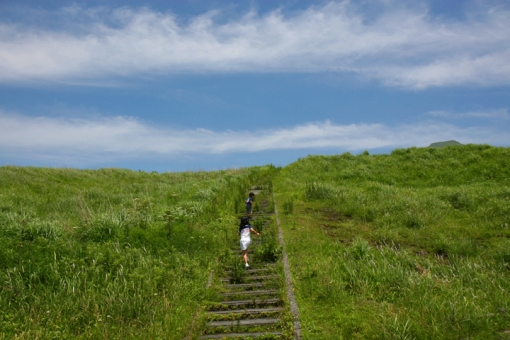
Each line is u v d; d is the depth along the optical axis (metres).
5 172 25.81
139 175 31.94
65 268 9.84
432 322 7.38
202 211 16.33
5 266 9.66
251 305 8.58
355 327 7.45
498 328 7.48
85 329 7.68
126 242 12.07
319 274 9.66
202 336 7.44
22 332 7.27
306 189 20.92
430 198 18.12
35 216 15.80
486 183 23.91
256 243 12.68
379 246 12.71
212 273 10.39
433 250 12.55
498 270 10.32
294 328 7.45
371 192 20.45
